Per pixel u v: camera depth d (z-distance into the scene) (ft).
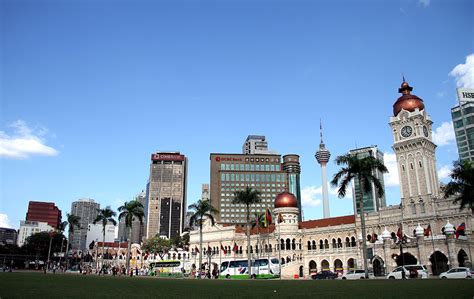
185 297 85.51
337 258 403.13
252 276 325.83
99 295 89.86
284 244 438.40
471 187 225.56
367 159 244.22
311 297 84.02
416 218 347.36
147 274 469.98
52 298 78.79
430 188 364.38
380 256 344.08
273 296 88.38
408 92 412.57
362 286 125.70
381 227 371.97
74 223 553.23
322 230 425.69
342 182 246.88
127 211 422.82
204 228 547.08
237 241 502.38
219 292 103.96
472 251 307.99
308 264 430.61
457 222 324.19
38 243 650.84
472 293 84.23
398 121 396.37
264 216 407.64
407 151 385.70
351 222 409.90
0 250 652.07
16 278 193.16
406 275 240.32
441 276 220.23
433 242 303.27
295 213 451.12
